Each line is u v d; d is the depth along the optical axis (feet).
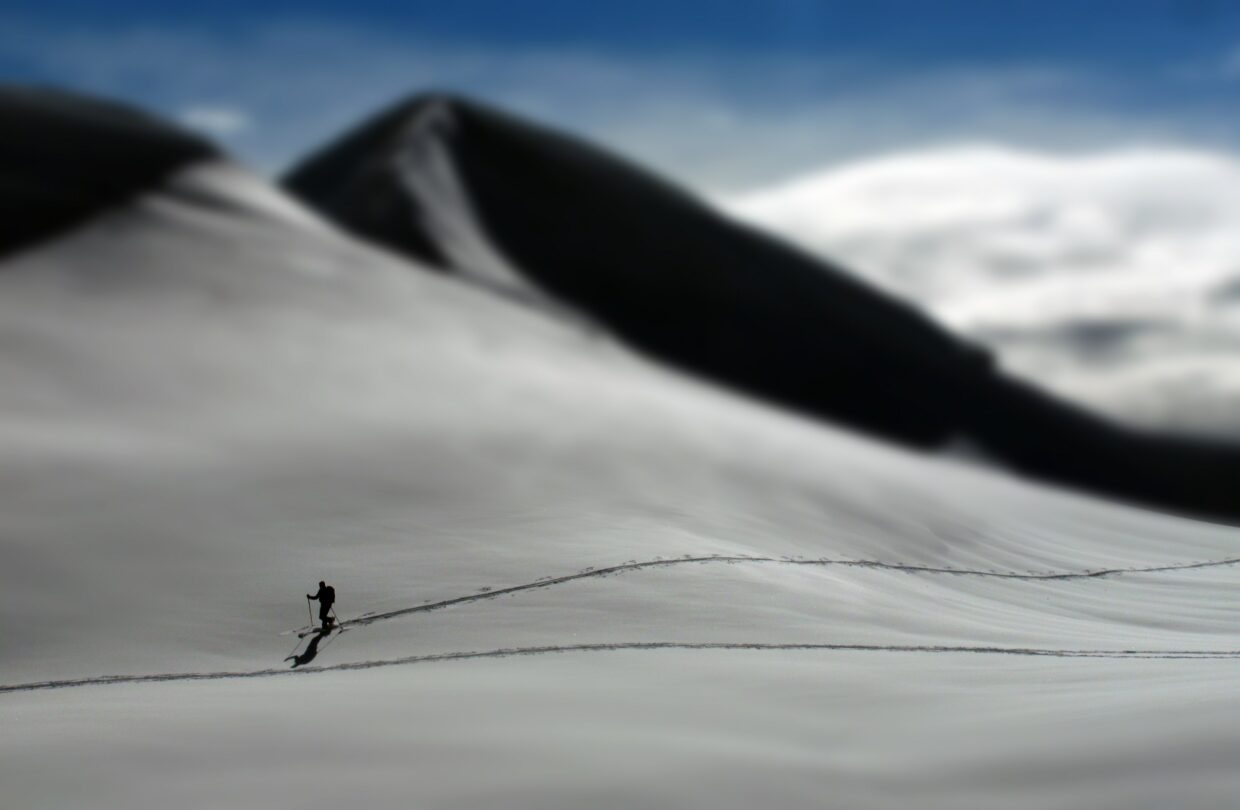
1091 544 145.28
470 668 73.56
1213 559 145.69
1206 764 43.50
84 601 89.66
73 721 60.34
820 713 57.82
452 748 49.70
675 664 73.31
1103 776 43.14
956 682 67.62
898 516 135.95
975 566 125.70
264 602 90.43
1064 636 96.53
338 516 107.96
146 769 48.06
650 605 90.17
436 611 88.38
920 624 94.17
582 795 42.80
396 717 56.75
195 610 88.94
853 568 111.14
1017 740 49.75
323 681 71.10
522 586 93.56
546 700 60.90
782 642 83.35
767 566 103.91
